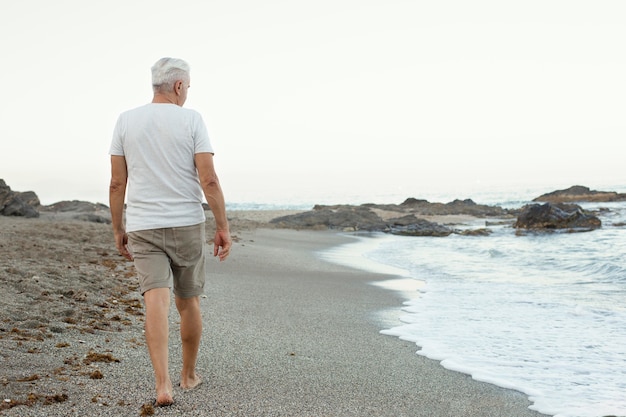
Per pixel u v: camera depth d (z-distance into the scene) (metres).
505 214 37.09
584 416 3.65
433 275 11.07
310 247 17.59
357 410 3.53
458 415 3.58
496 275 10.88
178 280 3.42
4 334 4.39
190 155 3.30
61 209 24.30
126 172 3.37
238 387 3.77
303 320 6.46
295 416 3.31
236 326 5.87
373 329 6.19
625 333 5.93
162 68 3.39
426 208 40.16
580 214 23.55
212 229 18.73
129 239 3.33
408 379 4.32
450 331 6.08
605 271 10.68
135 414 3.06
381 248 17.92
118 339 4.68
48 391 3.24
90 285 6.93
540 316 6.84
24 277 6.82
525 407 3.79
